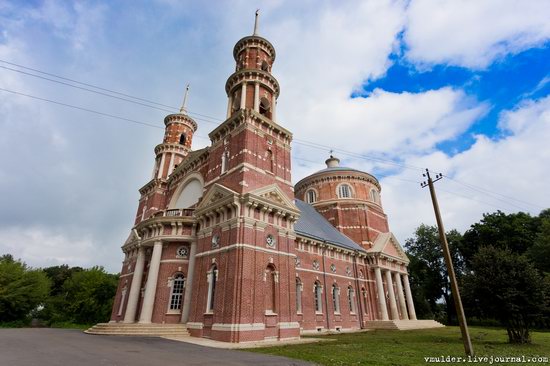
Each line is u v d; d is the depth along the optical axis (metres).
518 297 24.38
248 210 27.05
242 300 23.31
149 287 30.30
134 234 42.56
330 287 39.53
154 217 32.88
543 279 25.42
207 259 28.17
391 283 48.47
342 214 54.53
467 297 27.12
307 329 33.81
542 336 31.22
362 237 51.75
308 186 60.34
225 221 27.52
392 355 16.69
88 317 64.38
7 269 55.72
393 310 46.31
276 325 25.38
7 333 26.08
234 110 36.12
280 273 27.47
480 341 25.50
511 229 57.09
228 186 29.77
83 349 16.14
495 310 25.08
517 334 24.66
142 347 17.64
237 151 30.77
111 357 13.63
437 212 20.72
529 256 50.16
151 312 29.56
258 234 26.75
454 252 64.69
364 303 44.34
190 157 39.94
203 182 36.38
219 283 25.41
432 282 65.06
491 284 25.39
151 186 46.62
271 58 40.41
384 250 49.88
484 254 27.39
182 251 32.44
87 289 65.12
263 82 35.91
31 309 57.72
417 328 43.28
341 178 58.31
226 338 22.39
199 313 26.47
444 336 29.80
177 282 31.38
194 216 32.34
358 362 14.12
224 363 12.99
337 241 44.75
